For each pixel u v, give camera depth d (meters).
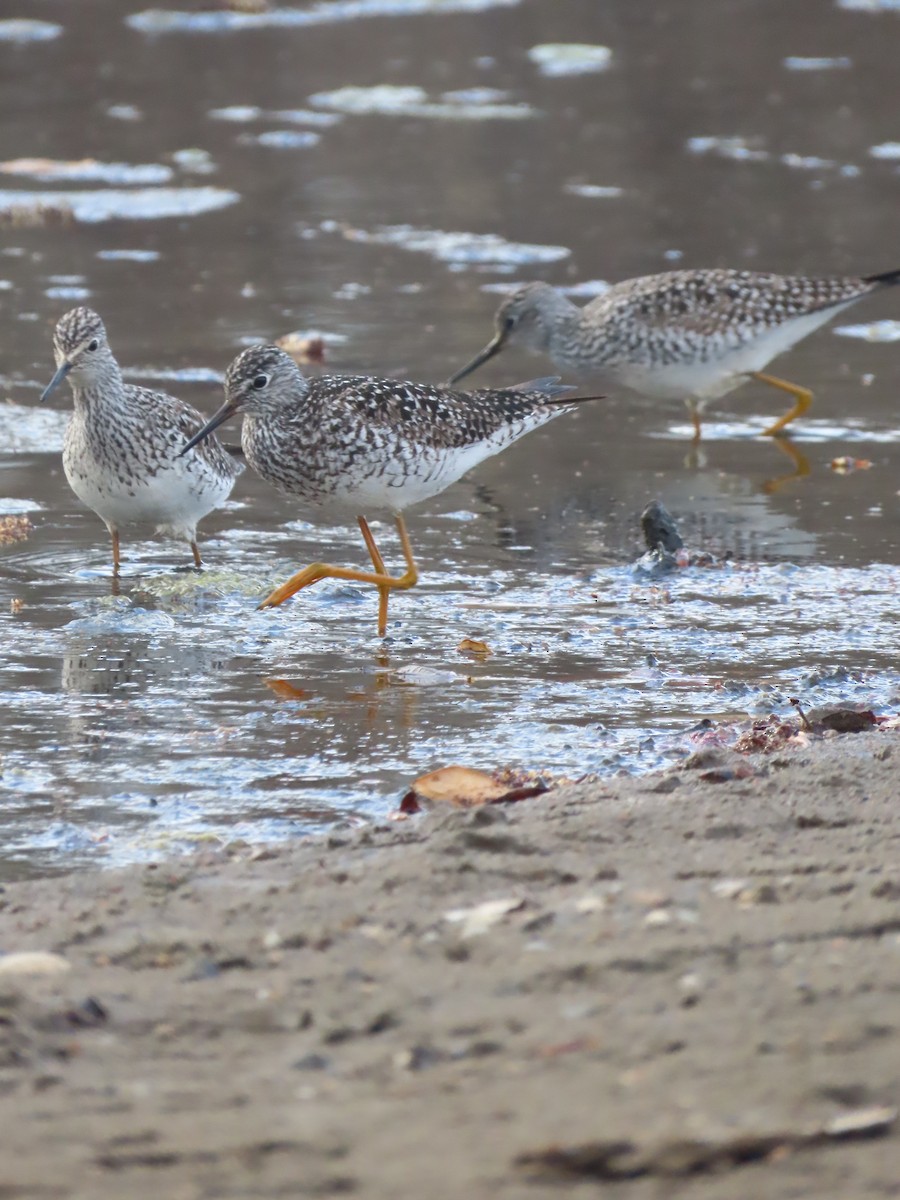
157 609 12.18
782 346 17.56
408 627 11.88
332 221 24.78
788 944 6.07
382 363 18.53
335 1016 5.72
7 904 7.11
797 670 10.88
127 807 8.66
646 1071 5.20
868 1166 4.70
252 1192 4.70
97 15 39.62
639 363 17.44
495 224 24.59
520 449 16.91
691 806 7.84
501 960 6.07
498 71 35.31
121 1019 5.77
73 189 26.17
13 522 14.04
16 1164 4.87
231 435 16.45
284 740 9.67
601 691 10.51
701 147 29.25
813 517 14.51
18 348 18.75
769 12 41.41
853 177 27.17
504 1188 4.66
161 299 20.88
